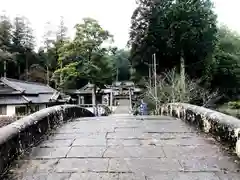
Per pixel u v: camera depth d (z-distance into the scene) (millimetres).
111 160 2834
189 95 15195
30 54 44844
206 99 17312
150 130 4508
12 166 2664
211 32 19312
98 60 24281
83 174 2441
